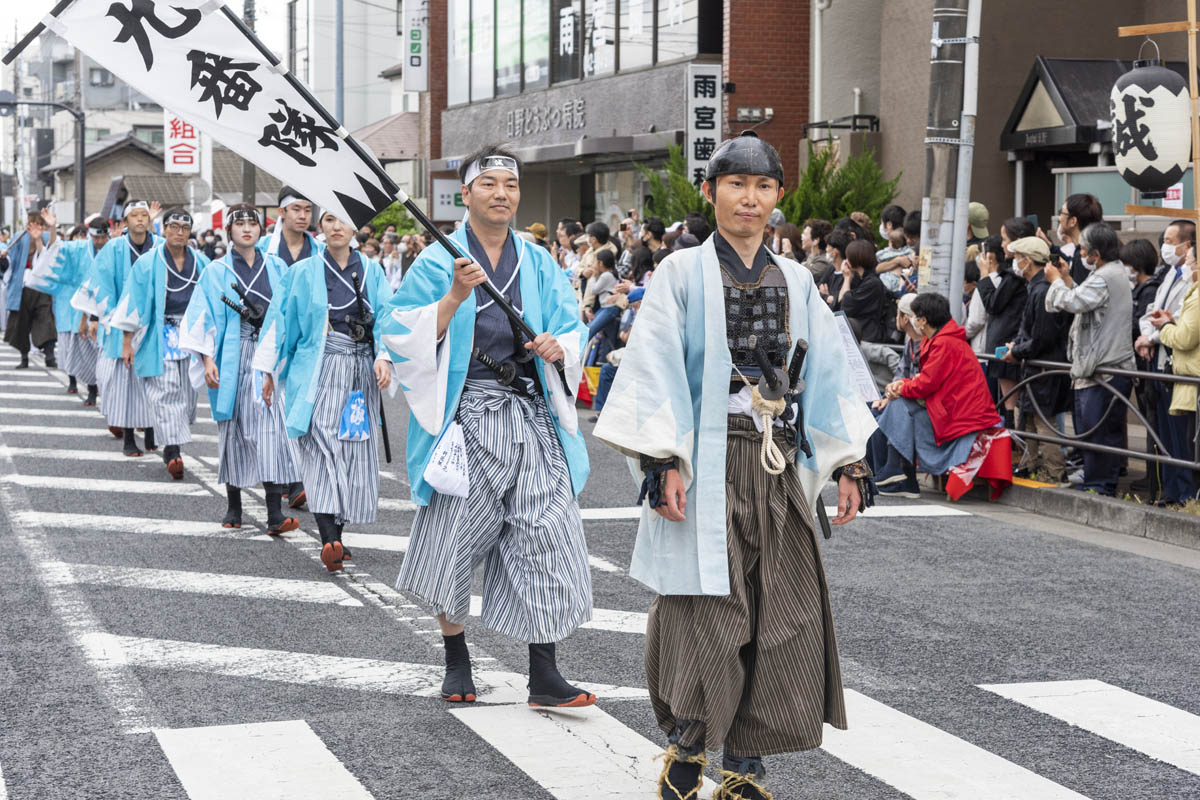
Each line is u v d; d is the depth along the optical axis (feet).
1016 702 15.93
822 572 12.11
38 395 50.67
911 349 30.66
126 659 17.31
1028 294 29.96
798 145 60.08
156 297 31.45
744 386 11.93
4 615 19.51
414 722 15.02
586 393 47.29
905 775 13.58
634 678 16.74
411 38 98.12
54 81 259.60
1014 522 27.37
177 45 14.87
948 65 32.14
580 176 85.56
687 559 11.71
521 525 15.12
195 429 41.68
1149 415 26.89
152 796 12.81
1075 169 41.96
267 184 170.71
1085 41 49.65
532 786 13.16
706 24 63.67
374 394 22.59
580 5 75.46
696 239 37.01
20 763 13.66
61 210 208.95
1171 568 23.11
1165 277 28.89
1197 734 14.89
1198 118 26.89
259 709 15.42
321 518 22.17
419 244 64.59
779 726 11.85
